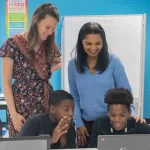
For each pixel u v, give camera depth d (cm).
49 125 138
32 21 149
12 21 351
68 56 333
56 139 131
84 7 348
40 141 89
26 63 154
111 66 155
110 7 347
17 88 156
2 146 87
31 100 157
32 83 156
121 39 324
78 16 325
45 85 161
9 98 153
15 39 151
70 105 138
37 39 152
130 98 142
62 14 350
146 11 347
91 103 159
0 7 349
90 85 157
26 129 131
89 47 149
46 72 162
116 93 141
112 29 323
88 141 158
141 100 330
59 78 360
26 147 89
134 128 143
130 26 320
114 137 93
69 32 329
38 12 146
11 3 347
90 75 157
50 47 162
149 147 93
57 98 138
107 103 143
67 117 134
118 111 139
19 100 156
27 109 157
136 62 325
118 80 158
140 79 327
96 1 346
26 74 155
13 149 88
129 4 346
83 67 158
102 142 93
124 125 142
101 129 146
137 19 318
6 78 154
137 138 93
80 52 158
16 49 152
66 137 141
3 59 153
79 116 162
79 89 160
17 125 153
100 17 322
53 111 138
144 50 323
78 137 160
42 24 146
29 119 138
